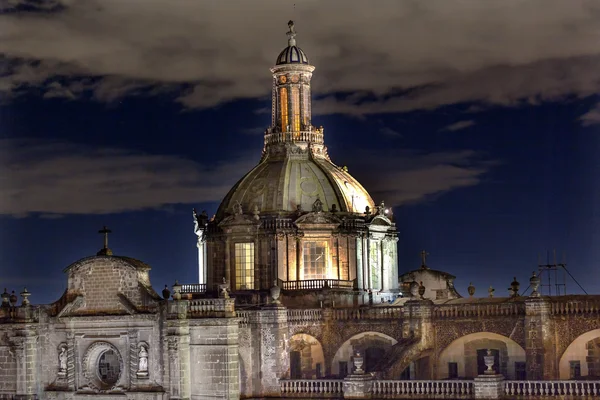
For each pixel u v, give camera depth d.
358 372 95.50
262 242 115.44
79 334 101.56
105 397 99.88
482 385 90.50
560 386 89.19
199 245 122.44
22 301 103.25
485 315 101.62
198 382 96.38
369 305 112.94
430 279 122.00
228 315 95.75
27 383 102.12
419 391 93.56
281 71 121.50
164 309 97.31
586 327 96.94
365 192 122.69
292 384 99.19
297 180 118.06
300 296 112.44
